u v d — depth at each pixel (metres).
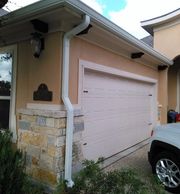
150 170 4.96
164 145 4.28
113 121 6.14
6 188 2.64
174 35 9.07
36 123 4.21
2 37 5.18
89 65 4.85
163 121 9.19
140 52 6.54
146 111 8.48
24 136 4.43
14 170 2.76
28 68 4.75
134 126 7.45
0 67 5.59
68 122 3.98
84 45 4.70
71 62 4.32
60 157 3.90
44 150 4.05
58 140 3.87
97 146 5.43
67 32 4.04
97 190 2.41
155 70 8.97
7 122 5.33
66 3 3.40
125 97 6.80
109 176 2.43
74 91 4.42
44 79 4.28
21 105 4.91
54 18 3.94
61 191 2.68
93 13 4.00
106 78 5.76
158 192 2.33
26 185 2.96
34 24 4.06
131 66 6.84
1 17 4.12
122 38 5.20
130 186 2.32
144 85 8.23
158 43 9.47
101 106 5.57
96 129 5.38
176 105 11.72
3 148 2.78
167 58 8.41
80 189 2.50
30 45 4.65
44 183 3.97
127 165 5.36
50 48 4.20
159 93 9.33
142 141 8.09
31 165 4.24
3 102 5.50
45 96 4.25
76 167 4.25
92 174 2.52
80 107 4.57
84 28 3.93
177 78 11.80
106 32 4.73
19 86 5.00
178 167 4.03
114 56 5.88
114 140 6.21
